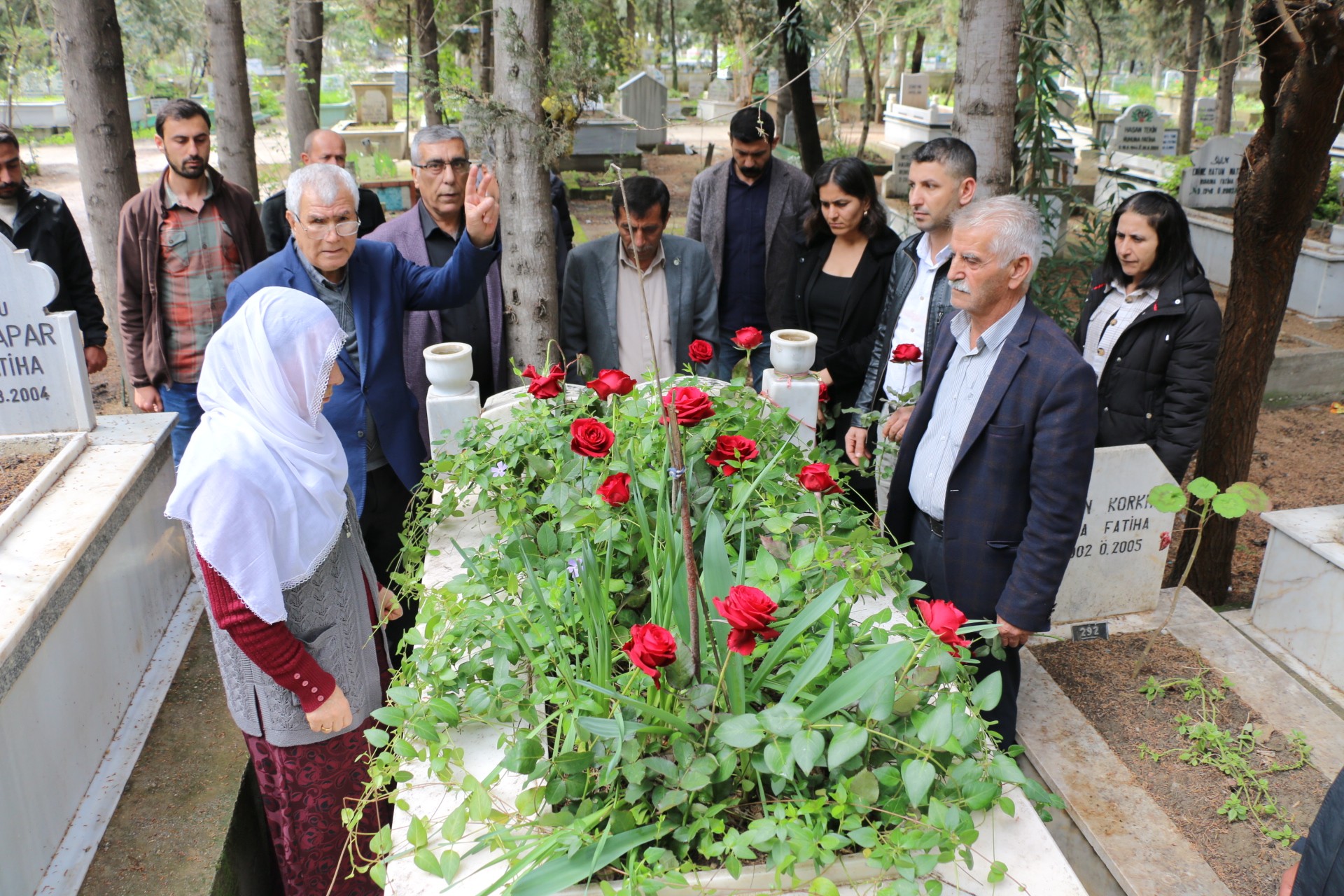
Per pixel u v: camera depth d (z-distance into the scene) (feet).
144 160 53.42
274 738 6.99
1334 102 9.78
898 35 66.64
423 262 11.93
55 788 7.79
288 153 50.60
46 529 8.68
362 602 7.30
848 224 11.44
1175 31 44.98
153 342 12.50
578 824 4.59
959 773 4.80
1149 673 9.45
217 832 8.05
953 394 8.08
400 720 5.43
